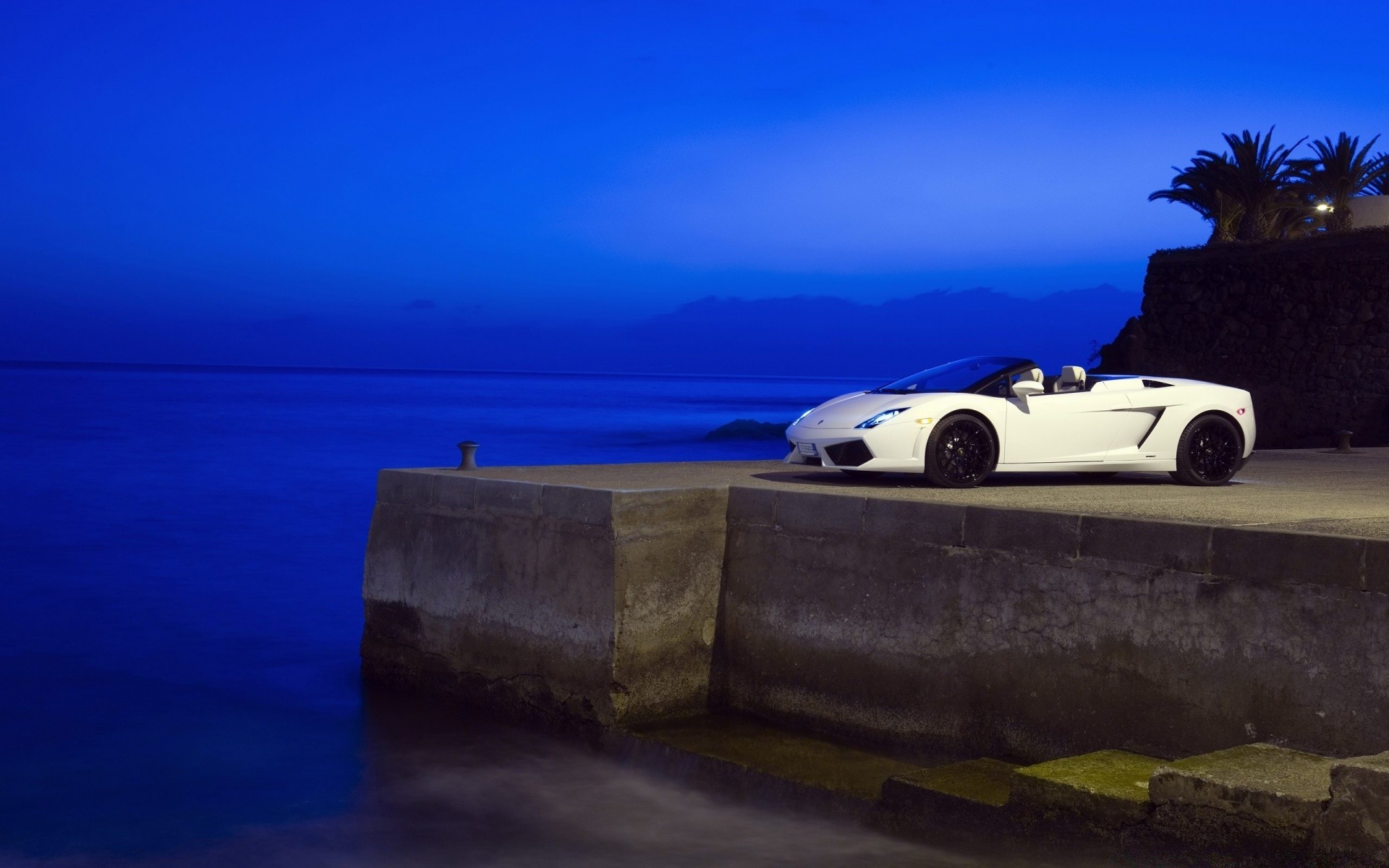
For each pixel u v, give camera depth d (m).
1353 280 22.17
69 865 5.72
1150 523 5.45
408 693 8.34
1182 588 5.32
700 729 6.88
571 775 6.79
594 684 6.94
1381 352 21.70
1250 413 8.71
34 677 9.50
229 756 7.41
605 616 6.86
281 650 10.46
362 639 8.78
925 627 6.29
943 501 6.36
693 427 52.94
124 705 8.64
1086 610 5.66
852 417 8.12
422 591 8.24
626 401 106.94
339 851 5.87
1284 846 3.89
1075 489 8.25
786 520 6.99
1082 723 5.66
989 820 4.93
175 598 12.88
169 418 51.28
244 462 29.73
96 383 125.62
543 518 7.32
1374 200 27.92
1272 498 7.59
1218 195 27.67
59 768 7.23
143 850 5.92
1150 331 25.80
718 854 5.62
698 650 7.23
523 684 7.44
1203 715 5.23
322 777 6.97
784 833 5.79
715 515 7.27
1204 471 8.62
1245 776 4.14
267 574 14.50
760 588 7.11
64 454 31.00
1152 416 8.41
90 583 13.69
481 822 6.18
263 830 6.17
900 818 5.32
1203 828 4.13
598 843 5.82
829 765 6.16
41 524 18.38
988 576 6.05
